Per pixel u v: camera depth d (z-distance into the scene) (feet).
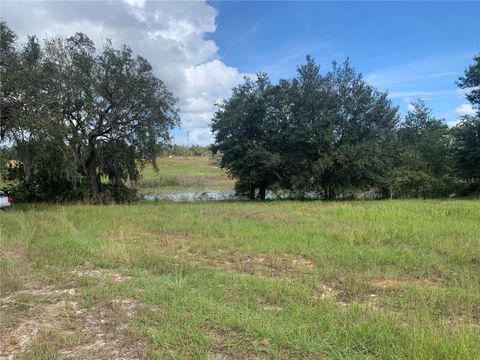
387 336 13.88
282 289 20.27
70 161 80.94
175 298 18.84
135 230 41.93
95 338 15.30
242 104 101.91
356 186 100.42
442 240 32.86
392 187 102.63
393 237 35.22
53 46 83.92
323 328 15.03
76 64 84.53
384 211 54.29
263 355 13.43
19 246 32.78
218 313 16.69
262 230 40.16
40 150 72.95
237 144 102.32
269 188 105.70
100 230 41.29
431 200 82.33
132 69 89.10
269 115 100.78
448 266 25.44
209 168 257.75
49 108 73.77
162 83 92.07
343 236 35.09
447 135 112.68
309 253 29.30
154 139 91.61
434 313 16.99
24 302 19.26
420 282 22.34
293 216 52.60
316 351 13.46
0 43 65.21
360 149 94.32
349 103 98.02
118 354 13.96
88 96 85.56
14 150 72.69
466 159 103.91
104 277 23.62
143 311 17.46
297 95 98.63
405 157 105.60
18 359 13.76
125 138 92.99
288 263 26.89
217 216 54.19
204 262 27.96
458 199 90.94
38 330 16.05
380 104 99.25
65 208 67.26
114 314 17.49
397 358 12.62
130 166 95.50
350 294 19.98
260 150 98.12
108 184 99.55
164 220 49.34
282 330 14.73
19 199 92.27
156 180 189.57
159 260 27.48
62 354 14.06
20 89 66.18
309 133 94.22
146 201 100.27
